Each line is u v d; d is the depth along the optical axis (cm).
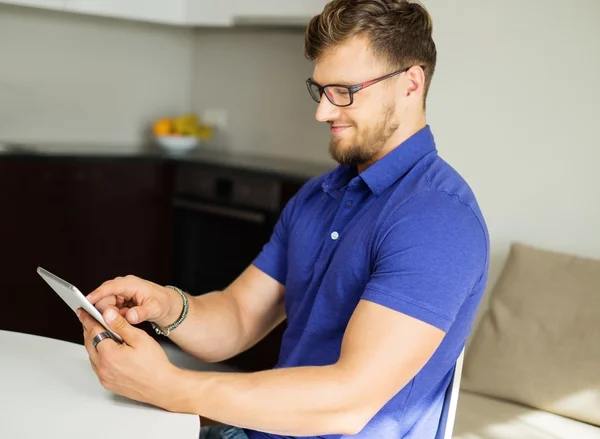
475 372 230
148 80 432
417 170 151
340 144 153
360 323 133
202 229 378
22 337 164
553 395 216
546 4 264
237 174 359
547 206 269
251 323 178
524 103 272
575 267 231
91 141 414
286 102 405
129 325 130
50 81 395
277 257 181
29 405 130
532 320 227
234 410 129
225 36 430
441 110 291
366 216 151
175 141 400
